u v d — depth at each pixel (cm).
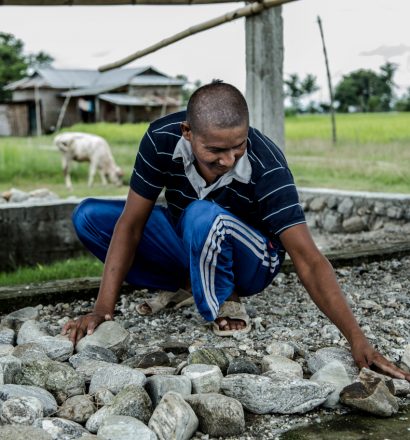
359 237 570
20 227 599
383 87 2567
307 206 683
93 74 3462
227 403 210
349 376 243
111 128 2034
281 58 471
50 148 1484
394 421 217
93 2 412
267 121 471
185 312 332
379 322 313
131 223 285
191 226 267
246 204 272
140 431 193
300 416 222
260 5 440
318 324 314
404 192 756
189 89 3525
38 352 252
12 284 408
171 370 246
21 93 3403
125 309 347
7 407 203
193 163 266
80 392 230
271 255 286
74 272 464
